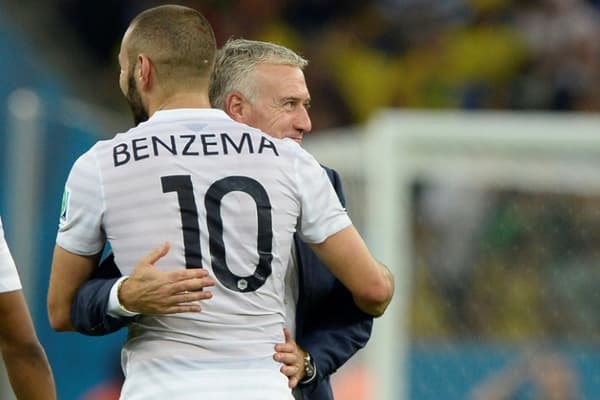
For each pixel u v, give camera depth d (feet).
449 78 133.08
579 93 130.72
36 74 106.63
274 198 39.58
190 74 40.65
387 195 83.61
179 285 37.60
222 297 38.75
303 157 40.55
